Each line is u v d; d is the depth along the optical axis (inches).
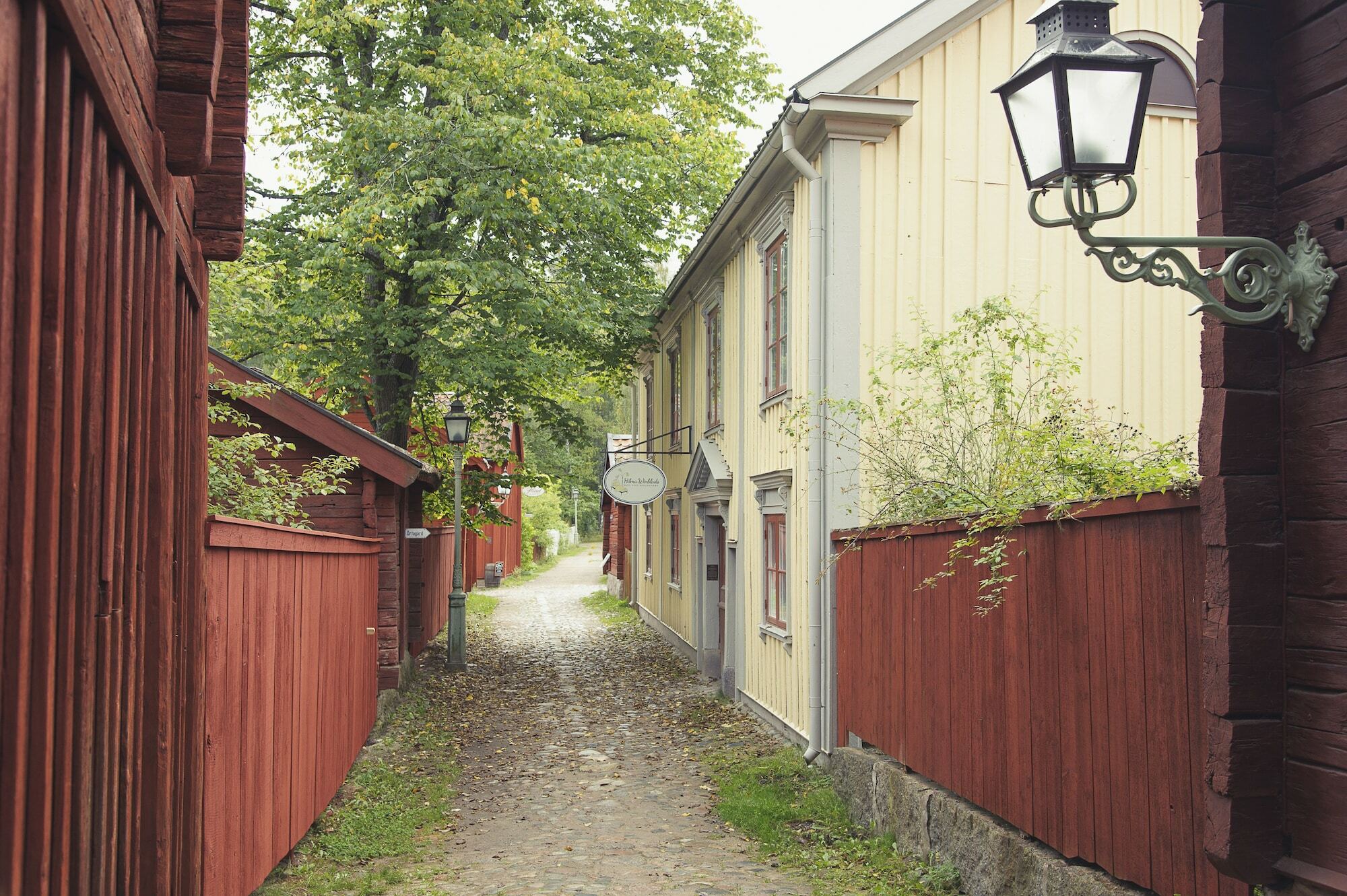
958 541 246.2
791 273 427.2
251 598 205.0
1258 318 133.6
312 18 591.8
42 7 65.1
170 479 122.0
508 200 580.4
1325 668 128.6
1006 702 226.5
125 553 101.7
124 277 98.7
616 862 283.6
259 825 214.1
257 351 599.5
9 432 63.1
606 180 599.8
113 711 94.3
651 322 685.9
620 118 637.3
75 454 76.8
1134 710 177.2
